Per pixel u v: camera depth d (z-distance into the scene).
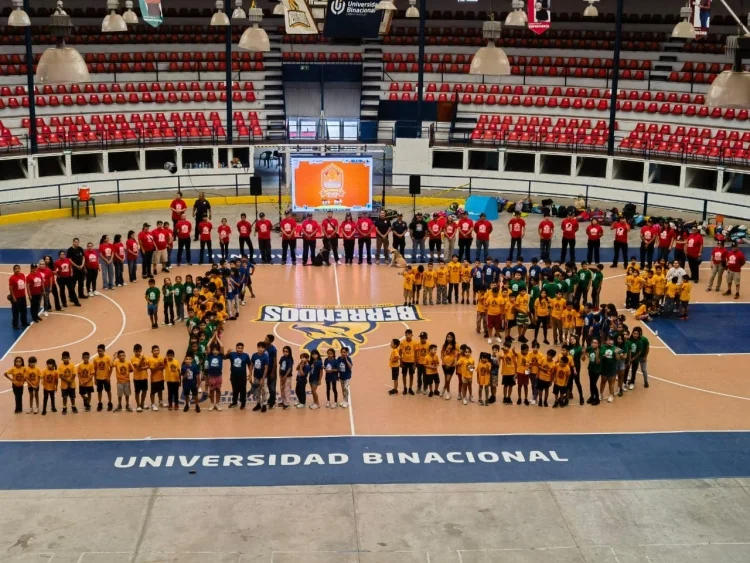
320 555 17.12
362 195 39.28
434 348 23.42
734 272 31.41
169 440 21.28
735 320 29.52
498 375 24.11
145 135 45.72
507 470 20.17
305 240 34.34
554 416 22.81
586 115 48.50
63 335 27.31
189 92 49.62
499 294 26.97
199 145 45.28
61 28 13.14
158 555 17.08
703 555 17.25
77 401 23.39
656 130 45.94
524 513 18.55
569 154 44.91
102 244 31.25
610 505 18.88
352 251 34.97
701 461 20.69
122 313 29.27
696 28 34.34
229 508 18.61
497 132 47.34
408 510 18.61
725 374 25.47
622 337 23.55
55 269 29.36
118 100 47.72
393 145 46.22
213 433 21.66
